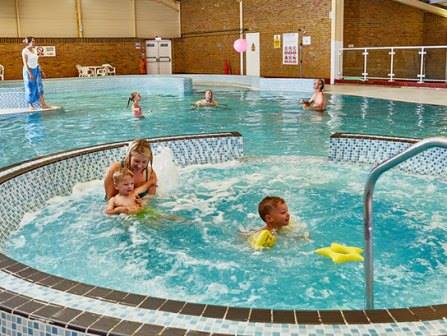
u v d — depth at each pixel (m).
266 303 2.86
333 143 5.91
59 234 3.89
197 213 4.30
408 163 5.48
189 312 1.84
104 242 3.74
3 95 11.44
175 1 23.88
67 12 21.33
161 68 24.31
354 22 17.95
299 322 1.75
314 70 17.75
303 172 5.52
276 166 5.79
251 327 1.73
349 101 11.46
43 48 20.88
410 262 3.35
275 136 7.45
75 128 8.59
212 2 22.05
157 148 5.69
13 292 2.01
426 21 19.47
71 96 14.53
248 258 3.42
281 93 14.27
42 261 3.45
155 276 3.21
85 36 21.88
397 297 2.89
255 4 19.91
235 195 4.79
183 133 7.92
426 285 3.04
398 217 4.19
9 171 4.35
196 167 5.80
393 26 18.81
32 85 10.47
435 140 1.87
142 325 1.76
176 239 3.77
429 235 3.81
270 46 19.61
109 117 9.84
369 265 2.20
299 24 18.08
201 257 3.46
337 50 16.77
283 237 3.73
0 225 3.77
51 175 4.70
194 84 18.22
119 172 4.25
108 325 1.76
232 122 8.90
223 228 3.97
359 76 16.00
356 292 2.95
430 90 13.05
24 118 9.77
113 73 22.47
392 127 7.95
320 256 3.42
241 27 20.80
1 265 2.28
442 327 1.70
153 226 4.01
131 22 23.00
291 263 3.33
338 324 1.73
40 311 1.86
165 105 11.73
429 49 13.62
